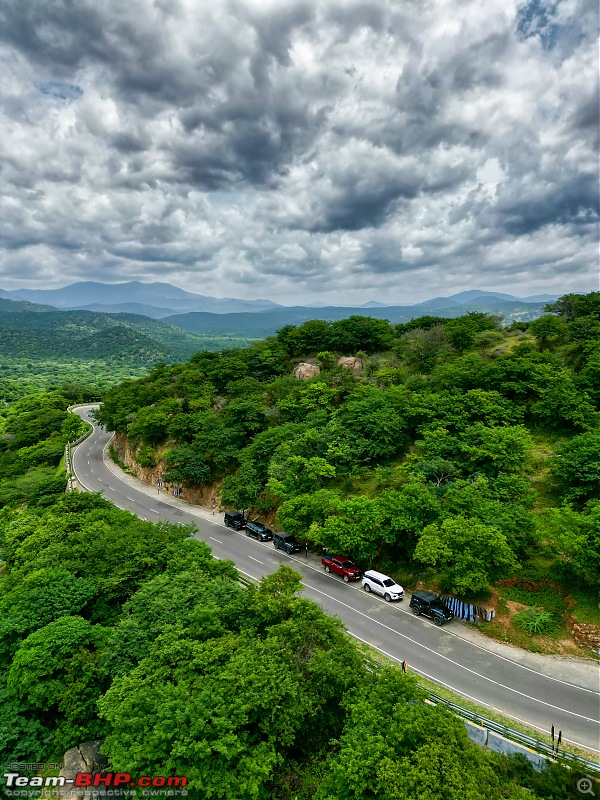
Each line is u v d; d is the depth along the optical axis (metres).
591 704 23.83
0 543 46.41
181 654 22.52
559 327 58.53
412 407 48.69
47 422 105.12
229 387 71.31
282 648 22.78
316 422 52.50
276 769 21.05
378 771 16.34
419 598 32.38
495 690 24.84
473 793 15.16
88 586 30.48
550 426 45.38
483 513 32.84
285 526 42.00
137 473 72.69
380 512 36.41
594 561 27.91
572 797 16.84
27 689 24.77
